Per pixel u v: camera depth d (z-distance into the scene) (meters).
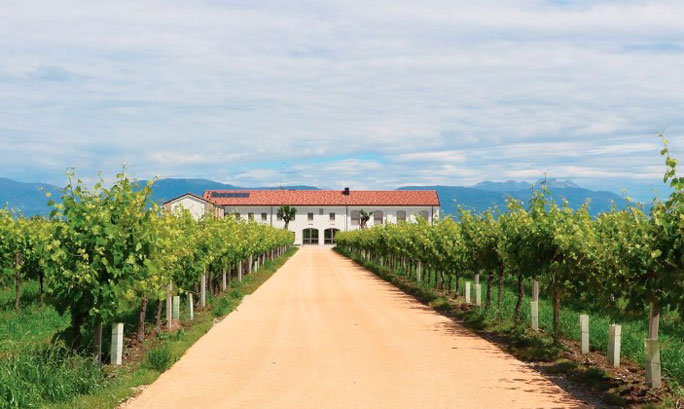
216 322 17.88
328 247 96.94
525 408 8.77
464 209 24.16
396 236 35.97
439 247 26.12
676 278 9.31
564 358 12.25
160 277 13.18
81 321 11.07
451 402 9.06
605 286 12.21
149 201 11.94
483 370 11.36
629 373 10.99
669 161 9.16
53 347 9.97
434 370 11.32
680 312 9.42
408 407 8.79
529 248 15.27
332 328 16.58
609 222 15.03
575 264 13.11
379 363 11.95
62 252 10.55
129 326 15.59
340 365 11.75
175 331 15.79
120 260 11.06
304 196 104.12
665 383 10.05
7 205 21.91
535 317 15.76
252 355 12.79
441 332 15.95
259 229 39.94
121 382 9.91
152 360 11.38
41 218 22.23
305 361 12.14
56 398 8.76
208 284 26.39
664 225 9.43
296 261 56.47
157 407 8.79
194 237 19.03
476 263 21.52
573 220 14.30
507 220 18.88
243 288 28.30
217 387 10.01
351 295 25.97
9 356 9.61
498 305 18.92
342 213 102.00
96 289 10.66
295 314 19.61
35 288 26.45
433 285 29.50
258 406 8.84
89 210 10.94
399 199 102.69
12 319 17.62
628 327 15.35
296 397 9.34
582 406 8.91
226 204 101.19
